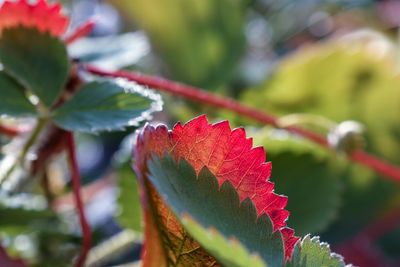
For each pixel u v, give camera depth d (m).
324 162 0.35
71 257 0.35
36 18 0.27
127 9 0.45
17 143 0.28
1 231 0.33
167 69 0.46
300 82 0.44
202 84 0.45
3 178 0.27
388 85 0.44
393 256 0.44
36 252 0.35
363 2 0.53
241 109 0.33
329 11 0.53
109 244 0.37
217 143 0.21
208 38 0.45
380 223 0.43
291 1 0.53
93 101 0.26
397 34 0.51
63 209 0.38
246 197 0.20
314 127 0.40
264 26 0.52
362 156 0.35
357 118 0.45
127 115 0.26
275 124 0.34
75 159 0.27
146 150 0.20
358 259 0.43
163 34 0.45
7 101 0.27
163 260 0.20
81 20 0.45
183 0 0.44
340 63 0.44
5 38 0.27
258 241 0.20
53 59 0.27
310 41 0.53
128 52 0.34
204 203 0.19
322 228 0.35
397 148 0.45
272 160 0.35
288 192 0.35
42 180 0.35
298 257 0.20
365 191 0.42
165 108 0.40
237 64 0.45
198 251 0.20
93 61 0.33
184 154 0.20
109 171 0.43
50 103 0.27
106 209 0.40
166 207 0.20
